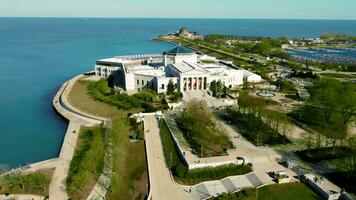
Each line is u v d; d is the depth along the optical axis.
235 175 144.50
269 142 176.62
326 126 182.12
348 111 196.50
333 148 164.62
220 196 126.00
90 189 132.00
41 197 126.56
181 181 138.88
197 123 184.88
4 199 124.75
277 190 133.00
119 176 143.25
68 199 125.06
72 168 149.88
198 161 152.25
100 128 196.25
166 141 177.38
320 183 137.00
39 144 191.50
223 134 183.12
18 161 170.50
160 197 127.62
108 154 160.25
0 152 180.62
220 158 156.38
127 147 172.75
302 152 165.62
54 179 140.00
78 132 196.00
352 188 133.12
